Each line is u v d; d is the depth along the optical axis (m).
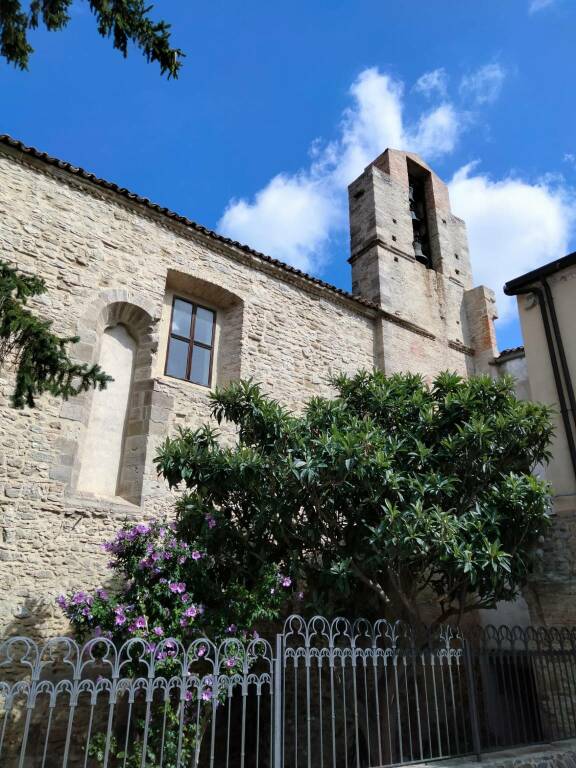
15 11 5.96
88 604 6.89
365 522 7.55
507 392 8.74
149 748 6.52
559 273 11.17
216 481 7.78
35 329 5.82
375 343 14.72
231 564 8.02
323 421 8.12
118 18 5.83
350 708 9.12
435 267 18.33
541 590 9.16
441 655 6.69
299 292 13.44
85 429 9.55
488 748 6.45
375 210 17.02
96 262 10.27
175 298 11.71
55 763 7.16
